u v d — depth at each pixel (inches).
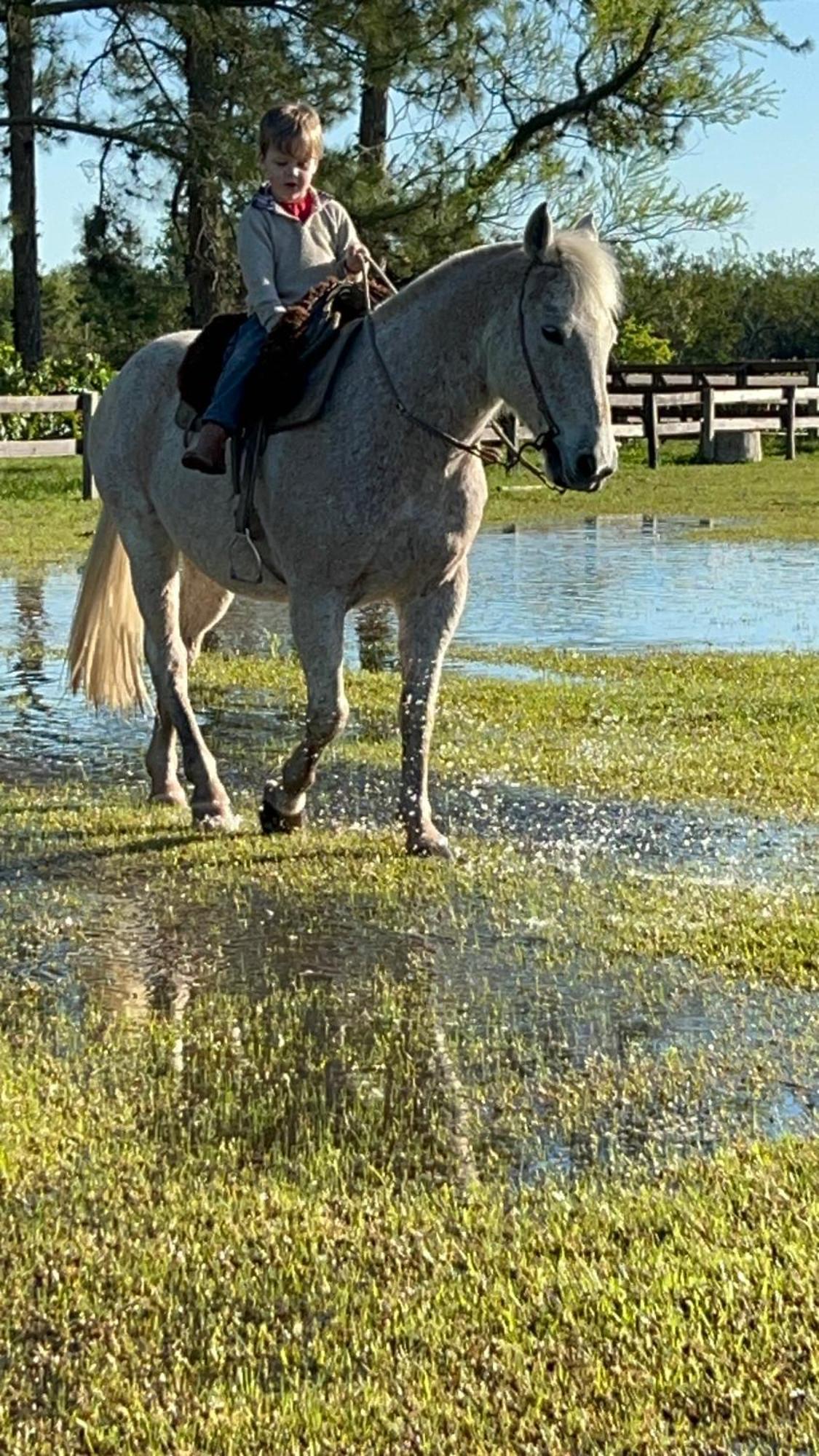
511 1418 136.7
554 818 331.6
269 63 1182.3
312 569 285.1
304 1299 155.1
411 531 279.9
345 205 1163.9
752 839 315.6
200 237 1294.3
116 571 350.9
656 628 584.4
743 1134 189.9
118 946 257.3
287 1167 182.9
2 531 878.4
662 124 1229.1
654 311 2166.6
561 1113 197.5
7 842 311.7
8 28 1318.9
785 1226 165.9
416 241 1181.7
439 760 378.0
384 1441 134.4
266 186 292.5
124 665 357.1
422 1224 168.6
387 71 1170.0
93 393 1016.2
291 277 290.2
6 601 653.3
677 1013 228.5
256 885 285.9
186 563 344.5
